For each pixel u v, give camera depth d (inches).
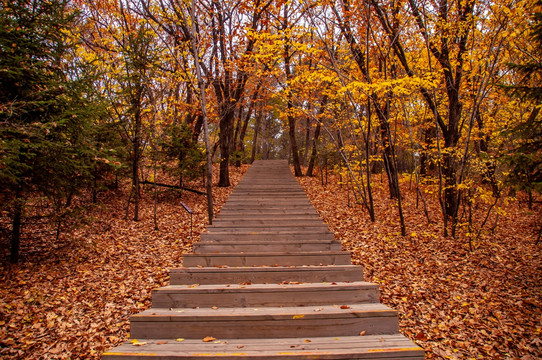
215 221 251.6
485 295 197.3
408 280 217.6
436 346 146.3
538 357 139.3
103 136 324.8
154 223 333.7
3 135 173.0
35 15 210.4
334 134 670.5
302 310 115.3
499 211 288.5
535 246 281.4
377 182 581.9
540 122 172.2
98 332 147.5
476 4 275.3
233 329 107.0
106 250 252.5
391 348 92.2
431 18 283.9
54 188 219.1
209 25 419.5
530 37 193.2
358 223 344.2
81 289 188.5
